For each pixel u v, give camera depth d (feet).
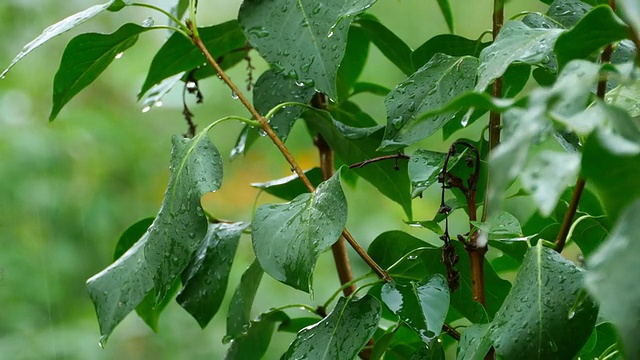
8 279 8.82
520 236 4.21
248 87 4.83
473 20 8.79
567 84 3.64
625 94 4.08
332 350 4.16
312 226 4.10
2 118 9.20
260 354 4.61
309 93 4.55
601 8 3.73
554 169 3.59
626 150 3.55
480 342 4.03
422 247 4.39
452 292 4.29
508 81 4.43
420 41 8.92
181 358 8.84
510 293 4.05
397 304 4.16
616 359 4.23
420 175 4.31
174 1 4.98
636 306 3.51
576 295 3.99
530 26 4.25
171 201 4.24
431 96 4.18
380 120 8.65
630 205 3.56
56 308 9.07
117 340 8.91
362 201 9.12
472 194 4.29
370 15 4.76
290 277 4.09
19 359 8.50
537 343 3.98
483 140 4.41
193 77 4.76
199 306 4.46
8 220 8.96
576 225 4.37
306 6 4.20
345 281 4.70
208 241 4.51
